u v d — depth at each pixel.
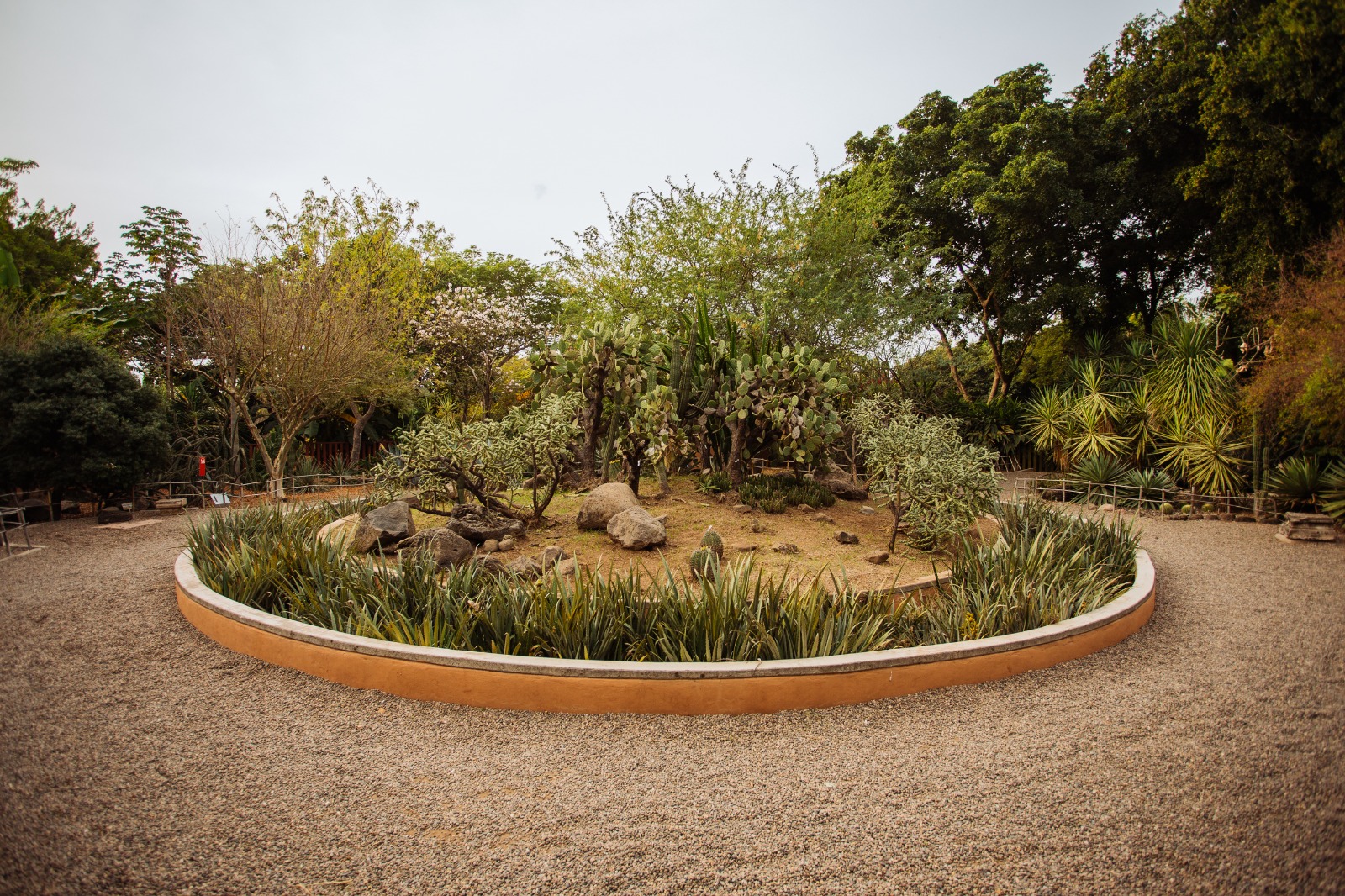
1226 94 12.80
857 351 16.83
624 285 16.73
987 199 20.03
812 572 6.79
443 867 2.62
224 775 3.30
